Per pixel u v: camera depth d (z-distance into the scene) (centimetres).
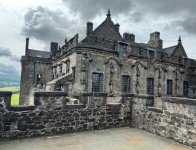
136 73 2498
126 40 2745
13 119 800
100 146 731
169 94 2841
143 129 1020
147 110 1004
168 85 2866
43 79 3631
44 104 867
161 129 908
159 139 855
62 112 907
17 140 788
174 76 2928
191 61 3186
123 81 2409
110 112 1041
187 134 777
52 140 796
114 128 1037
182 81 3036
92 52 2178
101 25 2492
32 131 837
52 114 883
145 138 862
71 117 929
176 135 827
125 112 1092
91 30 2414
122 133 936
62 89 1980
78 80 2070
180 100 814
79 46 2108
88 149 694
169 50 3409
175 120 837
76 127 941
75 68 2080
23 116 820
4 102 787
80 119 952
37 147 705
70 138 829
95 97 998
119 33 2628
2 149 679
